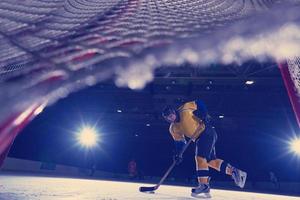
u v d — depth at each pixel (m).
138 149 24.45
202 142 3.37
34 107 0.56
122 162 23.92
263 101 17.50
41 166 17.23
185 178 22.86
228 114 19.56
